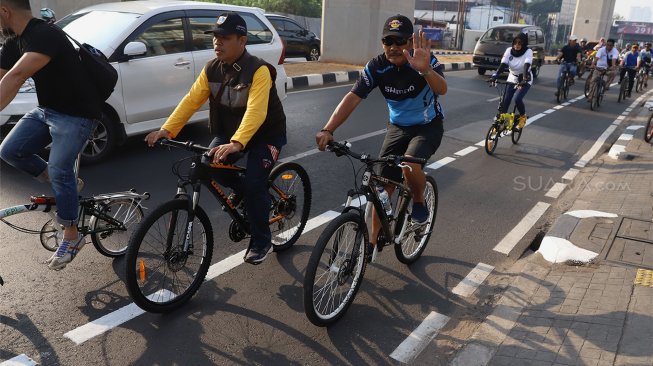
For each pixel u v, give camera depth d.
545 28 91.25
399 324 3.52
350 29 19.41
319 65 17.91
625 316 3.35
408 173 3.70
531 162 7.85
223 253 4.34
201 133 7.86
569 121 11.47
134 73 6.39
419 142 3.66
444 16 88.12
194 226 3.54
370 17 19.17
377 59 3.61
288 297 3.75
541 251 4.40
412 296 3.88
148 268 3.48
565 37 98.44
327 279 3.41
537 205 5.96
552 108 13.14
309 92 12.48
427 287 4.02
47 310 3.41
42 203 3.54
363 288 3.94
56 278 3.79
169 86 6.81
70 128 3.39
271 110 3.66
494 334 3.26
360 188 3.37
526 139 9.41
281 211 4.30
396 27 3.38
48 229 3.81
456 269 4.33
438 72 3.43
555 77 21.47
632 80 16.17
